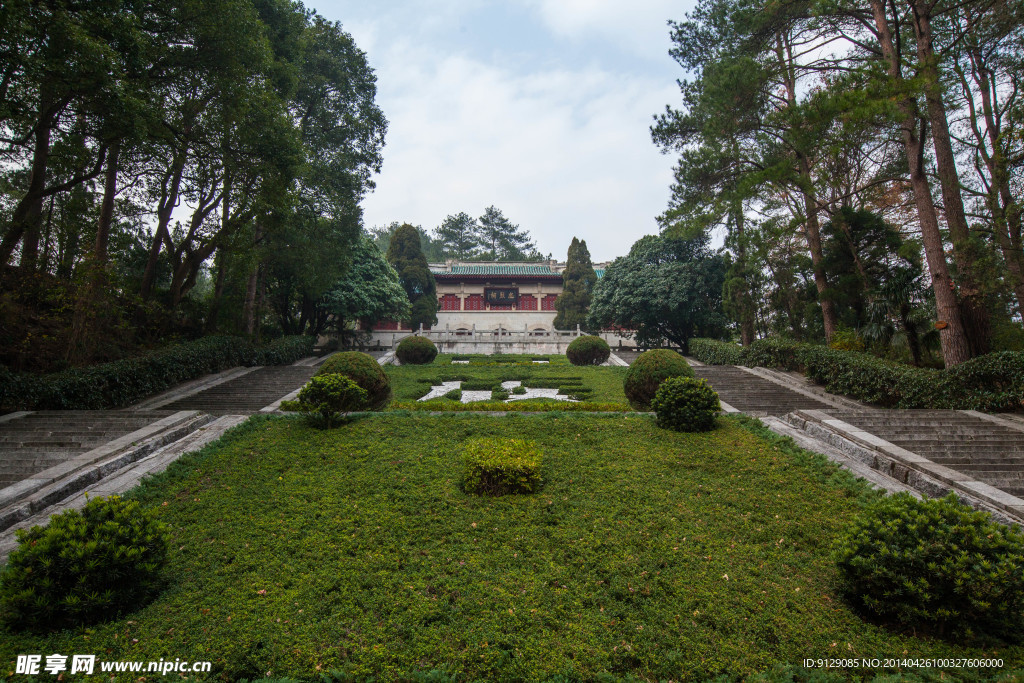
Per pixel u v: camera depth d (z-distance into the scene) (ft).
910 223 66.03
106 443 29.81
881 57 48.96
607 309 109.09
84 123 42.88
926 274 61.31
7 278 46.03
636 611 16.20
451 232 237.66
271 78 58.70
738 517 22.25
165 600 16.38
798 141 45.57
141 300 56.90
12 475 26.40
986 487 23.71
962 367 40.57
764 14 51.78
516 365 80.02
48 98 37.83
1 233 49.55
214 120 50.47
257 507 22.71
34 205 49.60
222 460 27.50
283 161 52.54
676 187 76.13
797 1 50.62
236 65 46.85
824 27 54.13
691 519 22.08
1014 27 48.62
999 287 42.86
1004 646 14.52
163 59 44.88
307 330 116.16
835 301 65.77
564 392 62.08
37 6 31.58
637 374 40.81
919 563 14.97
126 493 23.85
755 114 61.52
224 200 63.98
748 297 83.61
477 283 155.43
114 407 45.62
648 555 19.27
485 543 20.03
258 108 50.24
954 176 46.01
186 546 19.56
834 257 67.10
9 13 28.76
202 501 23.13
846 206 64.34
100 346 51.24
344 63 79.66
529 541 20.20
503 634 14.93
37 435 31.91
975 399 38.86
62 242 54.65
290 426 32.55
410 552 19.42
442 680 13.08
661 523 21.62
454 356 97.66
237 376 62.39
